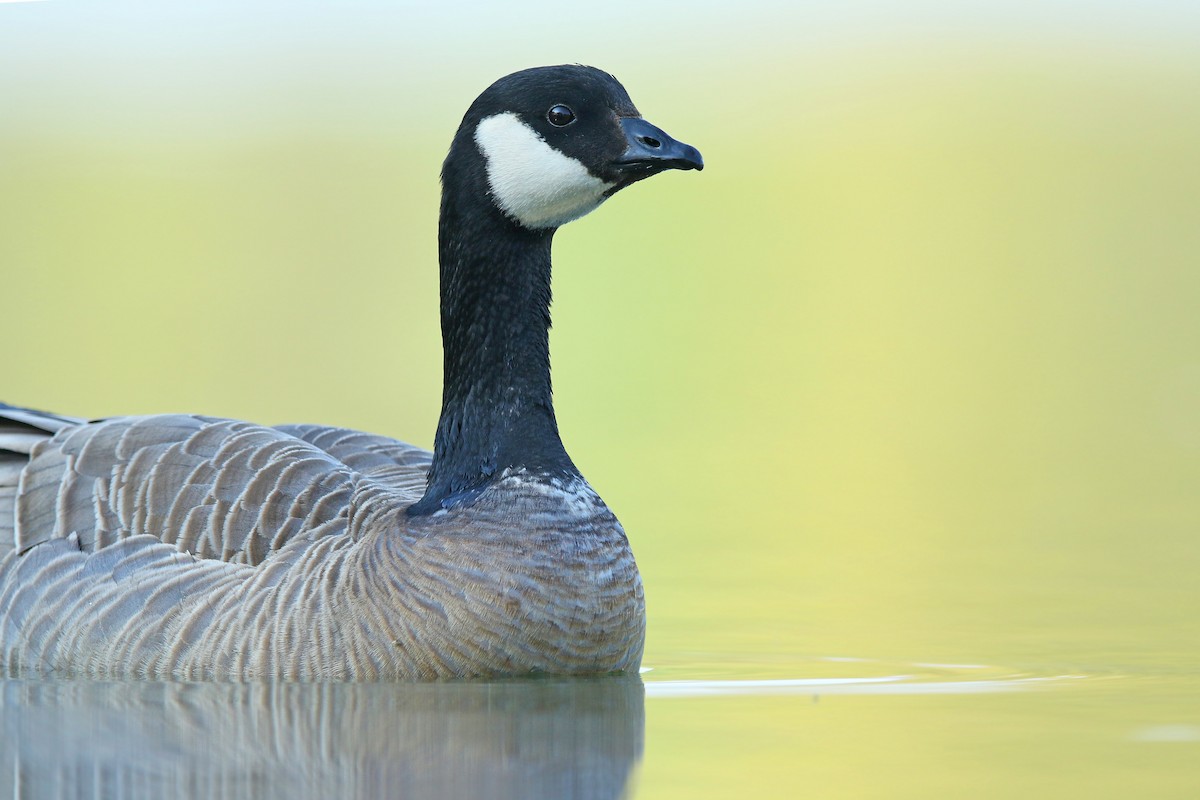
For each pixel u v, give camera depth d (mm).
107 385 24922
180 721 8727
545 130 10492
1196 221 39719
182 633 9789
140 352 27906
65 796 7406
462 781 7602
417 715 8836
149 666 9820
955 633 11352
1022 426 23312
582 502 10016
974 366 27984
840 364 28375
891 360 28625
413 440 20469
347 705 9055
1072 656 10539
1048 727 8562
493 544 9695
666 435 23000
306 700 9172
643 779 7578
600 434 23094
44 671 10188
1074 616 11922
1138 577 13562
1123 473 19766
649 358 28844
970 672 10109
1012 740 8273
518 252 10570
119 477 10562
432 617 9539
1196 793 7188
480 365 10383
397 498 10523
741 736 8453
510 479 10016
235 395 24078
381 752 8102
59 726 8625
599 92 10539
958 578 13609
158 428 10891
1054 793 7219
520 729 8586
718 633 11445
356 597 9633
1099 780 7441
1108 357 28500
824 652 10781
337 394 24312
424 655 9562
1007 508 17453
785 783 7484
